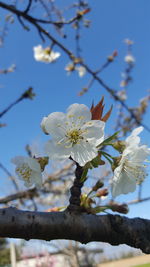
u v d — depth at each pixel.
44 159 0.11
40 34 0.28
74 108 0.12
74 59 0.32
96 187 0.11
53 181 0.37
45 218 0.09
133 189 0.12
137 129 0.12
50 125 0.11
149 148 0.12
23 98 0.27
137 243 0.10
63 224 0.09
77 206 0.09
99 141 0.11
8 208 0.09
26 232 0.09
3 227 0.09
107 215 0.10
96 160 0.10
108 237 0.09
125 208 0.11
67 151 0.11
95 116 0.12
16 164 0.12
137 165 0.12
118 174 0.12
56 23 0.28
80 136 0.11
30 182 0.12
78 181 0.10
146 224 0.10
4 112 0.26
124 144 0.12
